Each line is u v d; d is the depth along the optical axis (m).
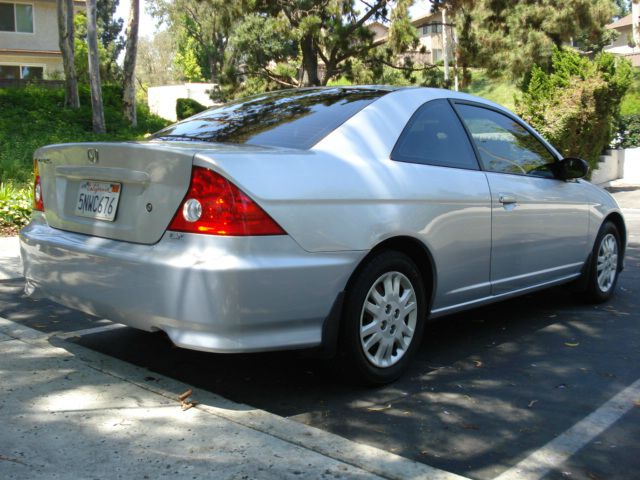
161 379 3.73
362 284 3.57
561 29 26.09
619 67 17.14
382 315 3.73
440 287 4.09
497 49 27.23
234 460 2.83
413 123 4.11
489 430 3.28
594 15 26.27
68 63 25.80
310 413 3.44
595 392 3.81
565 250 5.20
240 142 3.79
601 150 18.17
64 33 25.53
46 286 3.87
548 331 5.02
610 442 3.18
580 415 3.49
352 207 3.52
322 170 3.47
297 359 4.23
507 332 4.99
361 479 2.71
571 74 16.62
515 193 4.59
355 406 3.54
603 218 5.64
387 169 3.77
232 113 4.34
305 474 2.73
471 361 4.32
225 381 3.85
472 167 4.38
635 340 4.82
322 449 2.94
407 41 24.92
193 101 36.94
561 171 5.12
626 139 21.03
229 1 25.41
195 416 3.25
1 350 4.17
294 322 3.34
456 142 4.36
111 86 29.34
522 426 3.34
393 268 3.75
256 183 3.20
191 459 2.83
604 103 16.41
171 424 3.16
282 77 28.31
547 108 15.86
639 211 13.88
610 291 5.94
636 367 4.25
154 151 3.31
